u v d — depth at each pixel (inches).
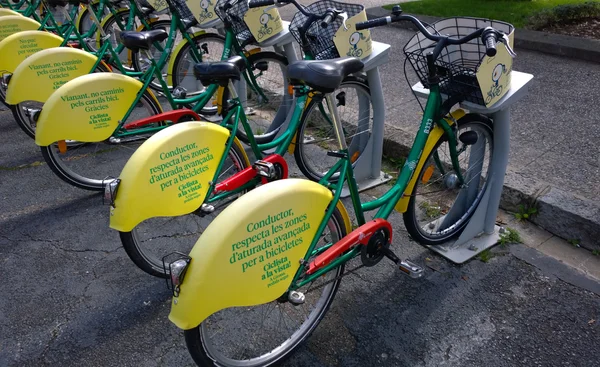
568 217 106.5
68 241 115.0
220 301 65.7
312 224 72.7
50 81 139.5
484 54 85.5
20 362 84.0
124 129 121.6
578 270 99.7
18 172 147.0
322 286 83.2
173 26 156.0
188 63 165.3
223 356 75.2
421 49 87.0
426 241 103.7
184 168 91.9
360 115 132.0
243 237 65.6
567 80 176.2
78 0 161.2
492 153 102.3
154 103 130.8
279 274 70.4
